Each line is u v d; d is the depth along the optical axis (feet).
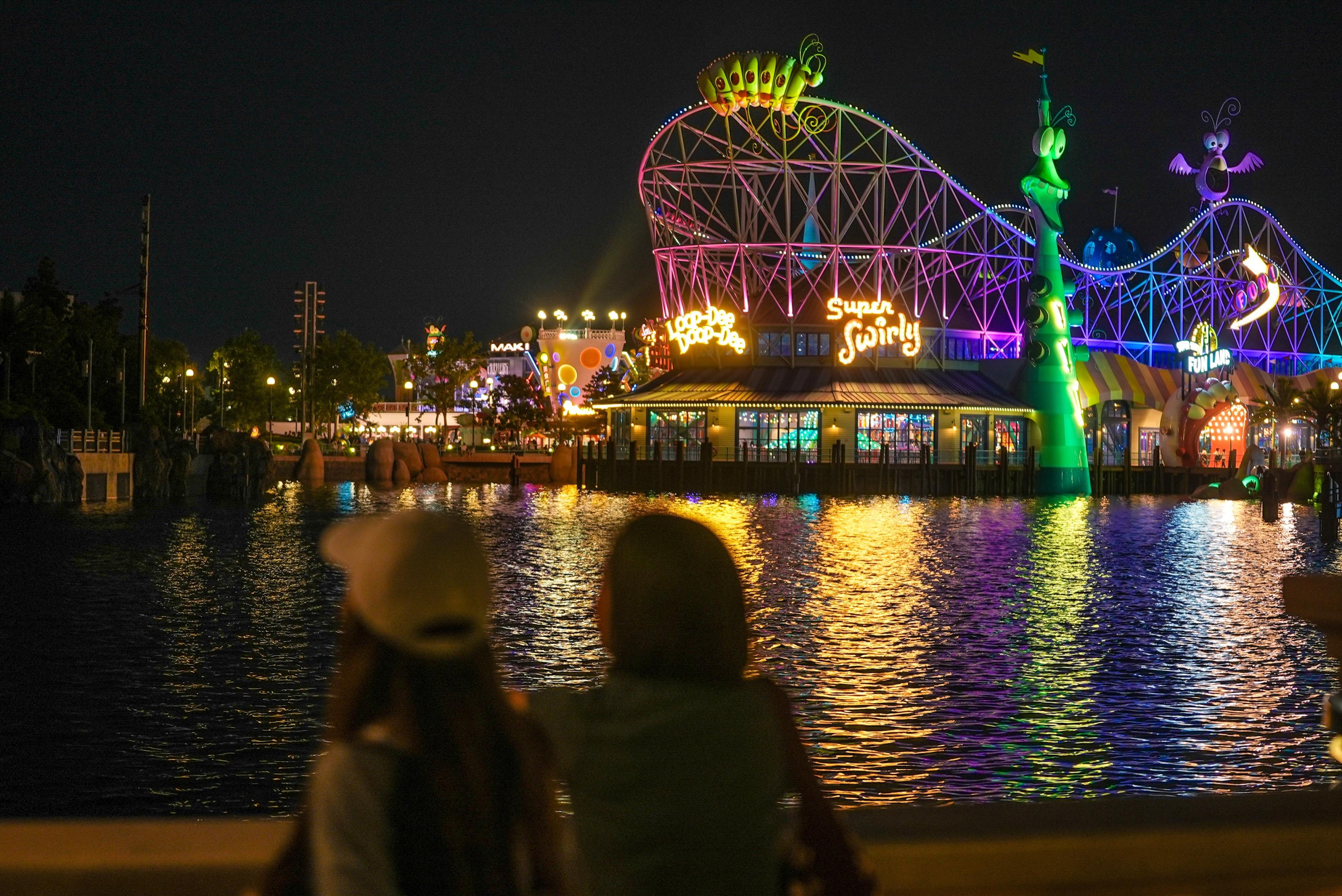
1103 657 98.32
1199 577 160.76
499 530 244.63
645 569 11.93
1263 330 482.28
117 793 62.13
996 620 119.65
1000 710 79.05
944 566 171.63
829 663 95.04
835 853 12.01
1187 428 414.41
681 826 11.45
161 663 95.45
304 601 133.39
